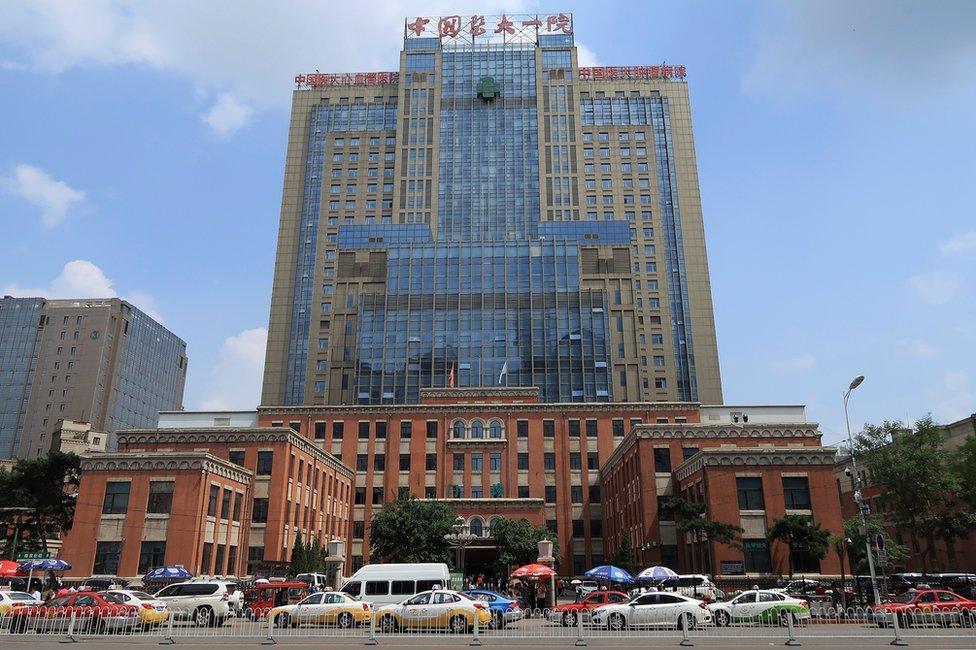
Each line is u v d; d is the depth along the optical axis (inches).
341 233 5462.6
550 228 5290.4
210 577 1862.7
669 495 2608.3
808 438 2655.0
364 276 4963.1
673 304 5713.6
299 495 2800.2
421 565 1622.8
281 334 5753.0
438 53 6240.2
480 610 1330.0
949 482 2437.3
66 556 2134.6
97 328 6565.0
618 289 4741.6
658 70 6466.5
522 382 4404.5
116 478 2208.4
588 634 1220.5
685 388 5452.8
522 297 4611.2
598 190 5772.6
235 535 2443.4
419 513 2605.8
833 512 2116.1
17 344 6520.7
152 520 2155.5
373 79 6633.9
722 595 1750.7
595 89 6407.5
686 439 2674.7
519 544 2664.9
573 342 4480.8
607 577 1828.2
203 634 1160.2
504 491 3521.2
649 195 5767.7
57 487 2689.5
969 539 2898.6
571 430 3644.2
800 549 1995.6
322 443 3644.2
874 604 1626.5
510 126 5984.3
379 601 1567.4
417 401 4397.1
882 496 2657.5
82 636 1123.3
